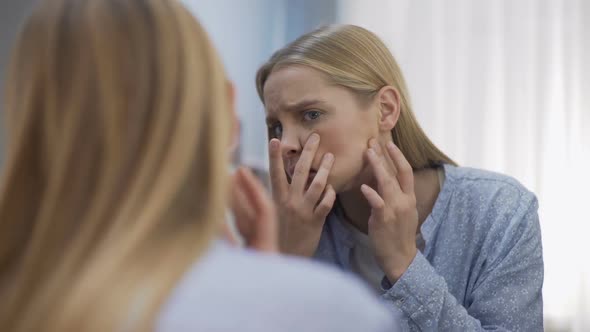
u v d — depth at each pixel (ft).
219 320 1.27
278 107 3.57
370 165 3.60
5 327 1.30
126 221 1.28
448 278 3.73
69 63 1.43
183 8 1.53
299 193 3.58
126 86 1.41
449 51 7.01
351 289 1.41
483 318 3.51
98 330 1.18
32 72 1.46
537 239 3.67
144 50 1.43
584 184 6.21
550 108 6.43
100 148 1.37
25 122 1.43
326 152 3.57
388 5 7.35
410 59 7.18
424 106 7.13
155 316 1.22
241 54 7.45
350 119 3.55
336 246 3.96
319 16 7.44
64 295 1.23
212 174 1.39
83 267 1.26
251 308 1.29
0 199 1.43
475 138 6.82
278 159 3.59
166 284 1.25
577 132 6.26
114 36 1.43
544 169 6.40
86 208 1.35
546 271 6.31
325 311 1.34
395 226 3.41
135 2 1.49
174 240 1.32
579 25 6.30
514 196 3.76
